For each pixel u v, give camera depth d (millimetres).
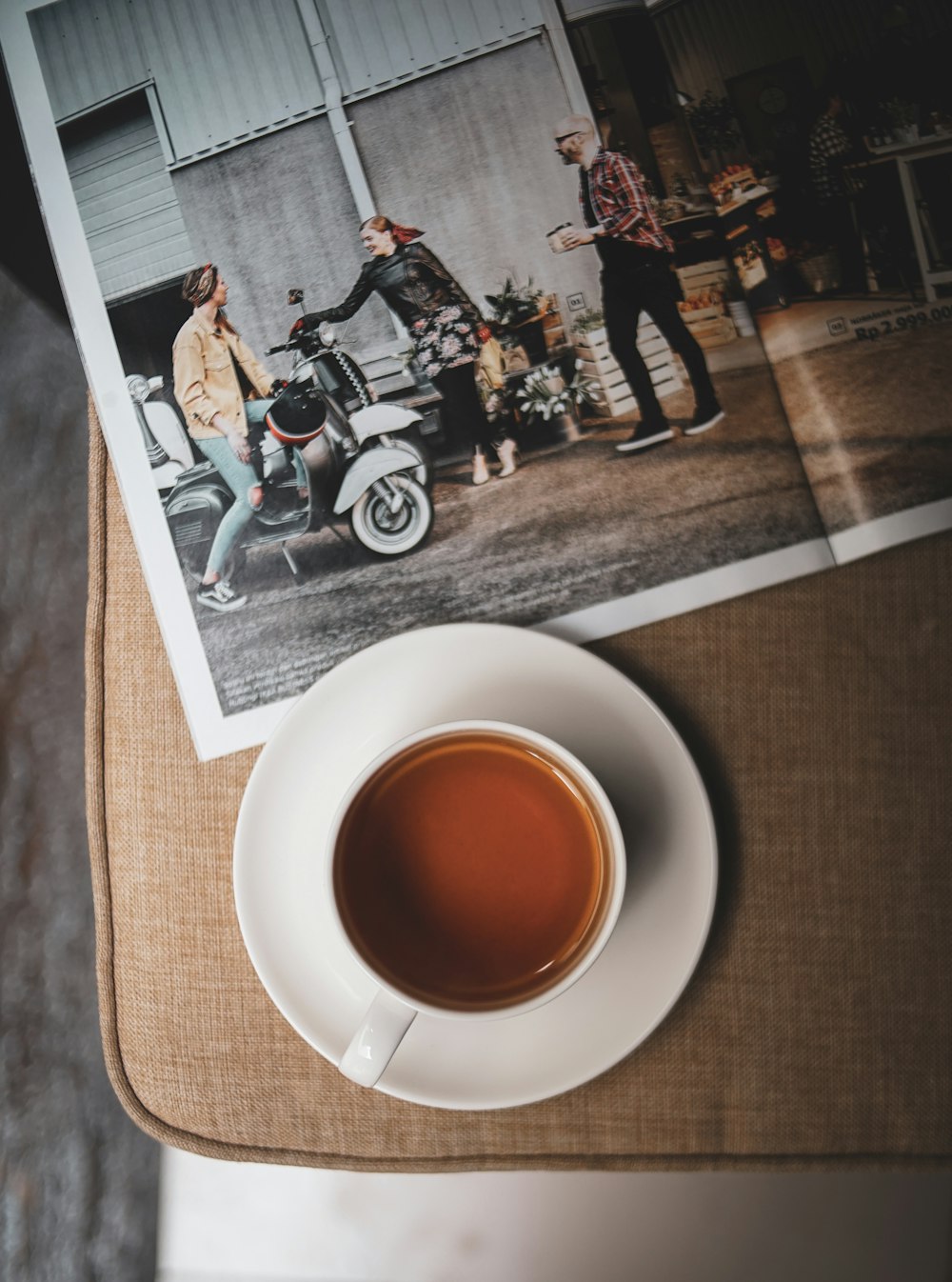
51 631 1023
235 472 487
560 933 439
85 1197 948
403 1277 603
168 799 497
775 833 484
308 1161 483
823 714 487
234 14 484
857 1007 478
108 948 501
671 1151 476
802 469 488
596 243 485
